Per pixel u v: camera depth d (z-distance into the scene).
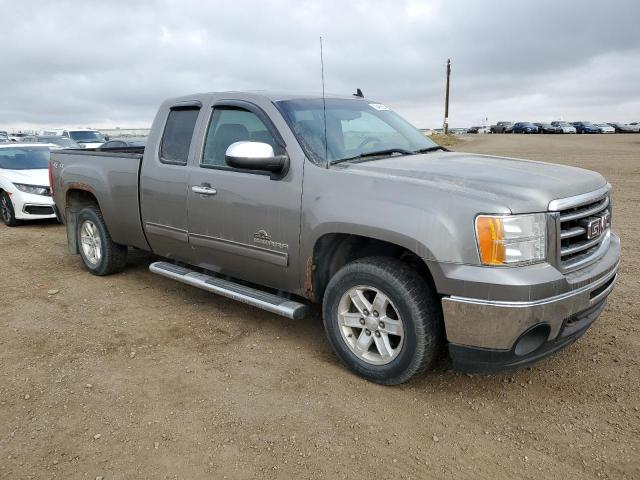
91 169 5.70
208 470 2.76
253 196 4.04
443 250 3.07
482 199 3.05
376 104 5.04
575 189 3.34
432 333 3.28
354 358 3.63
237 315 4.84
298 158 3.84
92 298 5.33
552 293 3.01
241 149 3.74
